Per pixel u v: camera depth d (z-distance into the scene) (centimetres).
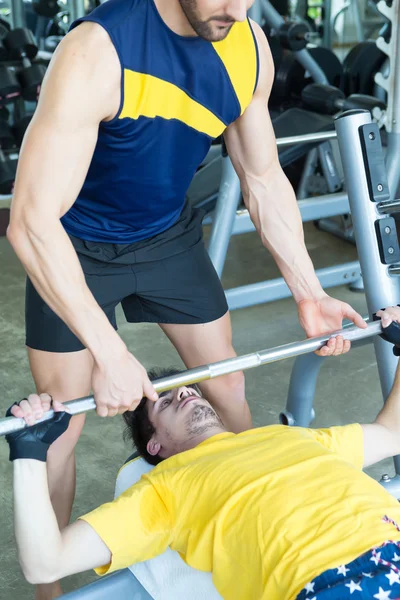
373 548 129
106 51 131
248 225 306
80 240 167
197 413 177
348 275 332
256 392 286
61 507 179
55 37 587
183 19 135
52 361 165
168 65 138
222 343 187
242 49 149
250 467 149
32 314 164
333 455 152
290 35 406
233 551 140
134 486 154
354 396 282
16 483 127
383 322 162
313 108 399
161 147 148
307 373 220
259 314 348
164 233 174
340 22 679
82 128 130
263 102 165
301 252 172
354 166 182
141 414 182
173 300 179
